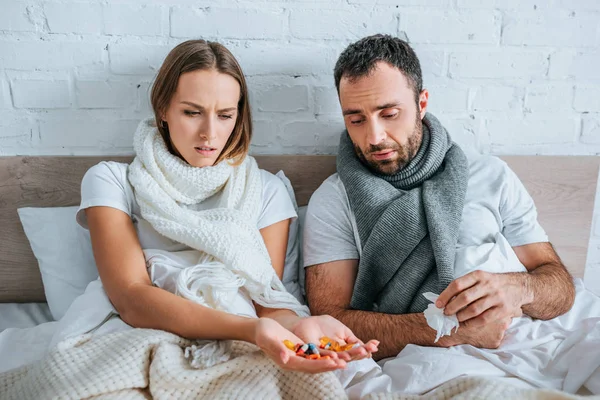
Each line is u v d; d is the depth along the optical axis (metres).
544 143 1.53
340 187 1.29
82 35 1.32
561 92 1.50
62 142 1.38
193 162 1.15
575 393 0.98
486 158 1.34
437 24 1.42
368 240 1.18
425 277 1.17
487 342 1.07
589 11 1.46
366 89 1.16
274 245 1.23
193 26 1.35
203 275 1.07
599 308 1.24
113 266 1.06
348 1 1.38
